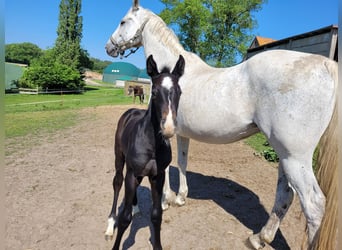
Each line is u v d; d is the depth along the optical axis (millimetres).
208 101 2639
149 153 2188
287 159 2213
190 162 5727
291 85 2133
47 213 3244
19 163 5008
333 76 2049
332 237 1893
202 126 2742
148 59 2184
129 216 2273
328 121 2066
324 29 5965
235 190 4203
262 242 2723
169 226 3070
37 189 3910
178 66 2205
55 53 37156
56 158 5430
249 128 2547
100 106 15562
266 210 3562
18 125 8758
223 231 3021
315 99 2070
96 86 40188
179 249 2676
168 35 3408
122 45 3959
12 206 3357
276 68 2225
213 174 4957
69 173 4625
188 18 22859
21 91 25031
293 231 3078
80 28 37906
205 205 3639
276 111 2205
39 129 8281
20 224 2977
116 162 2955
